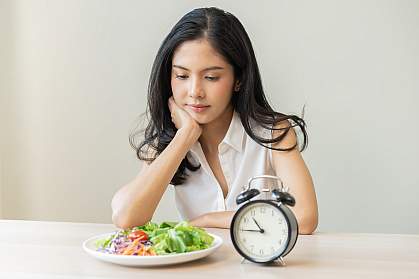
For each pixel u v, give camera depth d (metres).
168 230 1.21
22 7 2.91
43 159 2.94
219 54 1.66
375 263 1.16
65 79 2.91
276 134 1.79
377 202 2.81
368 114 2.78
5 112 2.95
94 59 2.89
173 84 1.71
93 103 2.90
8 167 2.96
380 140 2.79
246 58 1.74
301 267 1.13
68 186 2.93
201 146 1.91
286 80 2.80
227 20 1.70
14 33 2.92
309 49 2.78
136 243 1.18
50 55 2.91
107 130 2.90
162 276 1.07
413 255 1.24
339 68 2.78
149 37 2.86
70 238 1.44
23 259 1.21
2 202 2.97
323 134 2.80
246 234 1.15
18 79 2.93
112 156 2.90
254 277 1.05
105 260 1.15
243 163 1.87
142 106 2.87
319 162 2.81
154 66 1.80
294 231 1.13
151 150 1.91
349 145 2.80
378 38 2.76
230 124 1.85
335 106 2.79
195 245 1.19
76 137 2.92
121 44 2.87
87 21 2.88
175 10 2.84
